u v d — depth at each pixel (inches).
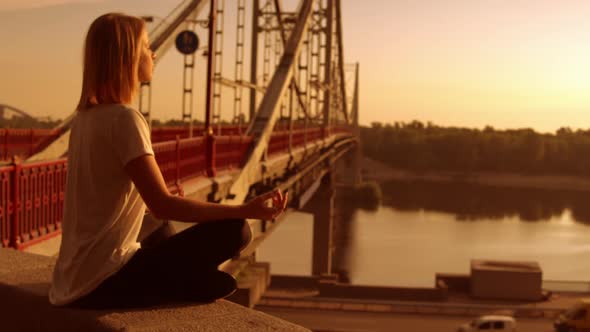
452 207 3846.0
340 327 1090.1
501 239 2630.4
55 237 269.9
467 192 4977.9
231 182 558.3
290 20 1347.2
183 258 95.1
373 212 3489.2
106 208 89.9
